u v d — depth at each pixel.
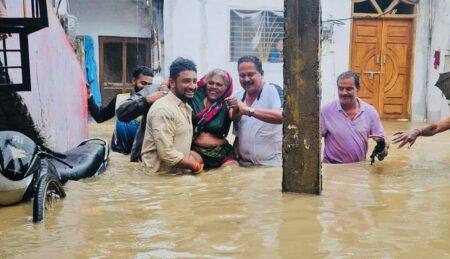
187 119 4.92
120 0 13.98
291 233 2.65
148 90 5.66
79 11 13.80
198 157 4.97
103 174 4.80
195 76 4.85
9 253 2.43
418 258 2.25
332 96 13.91
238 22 13.38
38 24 3.49
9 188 3.37
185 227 2.82
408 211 3.10
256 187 3.99
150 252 2.40
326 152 5.41
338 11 13.72
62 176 4.11
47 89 5.12
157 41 13.69
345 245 2.44
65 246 2.52
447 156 5.84
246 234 2.65
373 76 14.06
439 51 13.51
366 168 4.89
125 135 6.49
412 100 14.04
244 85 5.20
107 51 14.12
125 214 3.17
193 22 13.23
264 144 5.18
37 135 4.71
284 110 3.62
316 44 3.48
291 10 3.50
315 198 3.50
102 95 14.13
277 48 13.52
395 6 13.98
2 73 3.97
